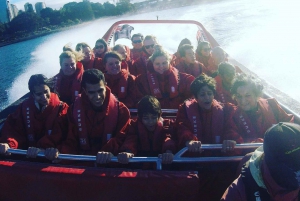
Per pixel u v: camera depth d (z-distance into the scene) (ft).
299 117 7.54
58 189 5.45
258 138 6.88
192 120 7.20
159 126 6.82
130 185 5.25
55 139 7.04
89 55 12.55
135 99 10.14
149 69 10.11
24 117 7.37
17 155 7.09
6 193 5.78
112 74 10.11
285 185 3.45
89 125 7.16
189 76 10.25
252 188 3.92
